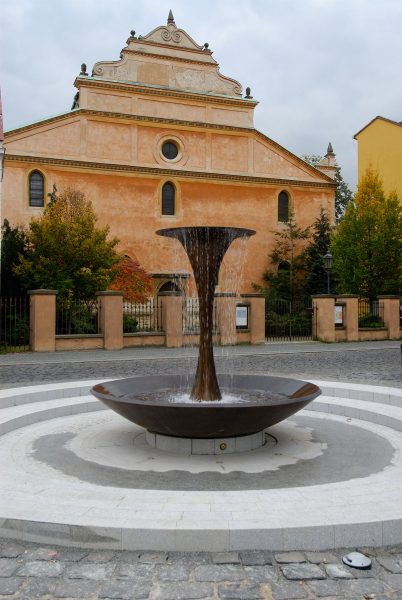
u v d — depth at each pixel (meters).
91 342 21.98
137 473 5.80
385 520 4.18
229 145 33.94
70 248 23.69
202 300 7.43
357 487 5.08
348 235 30.48
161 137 32.41
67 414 8.84
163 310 23.78
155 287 31.31
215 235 7.36
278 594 3.54
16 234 23.92
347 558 3.95
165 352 21.36
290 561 3.94
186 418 5.96
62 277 23.09
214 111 33.66
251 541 4.06
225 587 3.62
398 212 30.53
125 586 3.63
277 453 6.57
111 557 3.99
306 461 6.25
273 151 34.94
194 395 7.45
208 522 4.16
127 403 6.08
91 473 5.81
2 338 21.39
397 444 7.01
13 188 28.95
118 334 22.41
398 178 37.84
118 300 22.41
